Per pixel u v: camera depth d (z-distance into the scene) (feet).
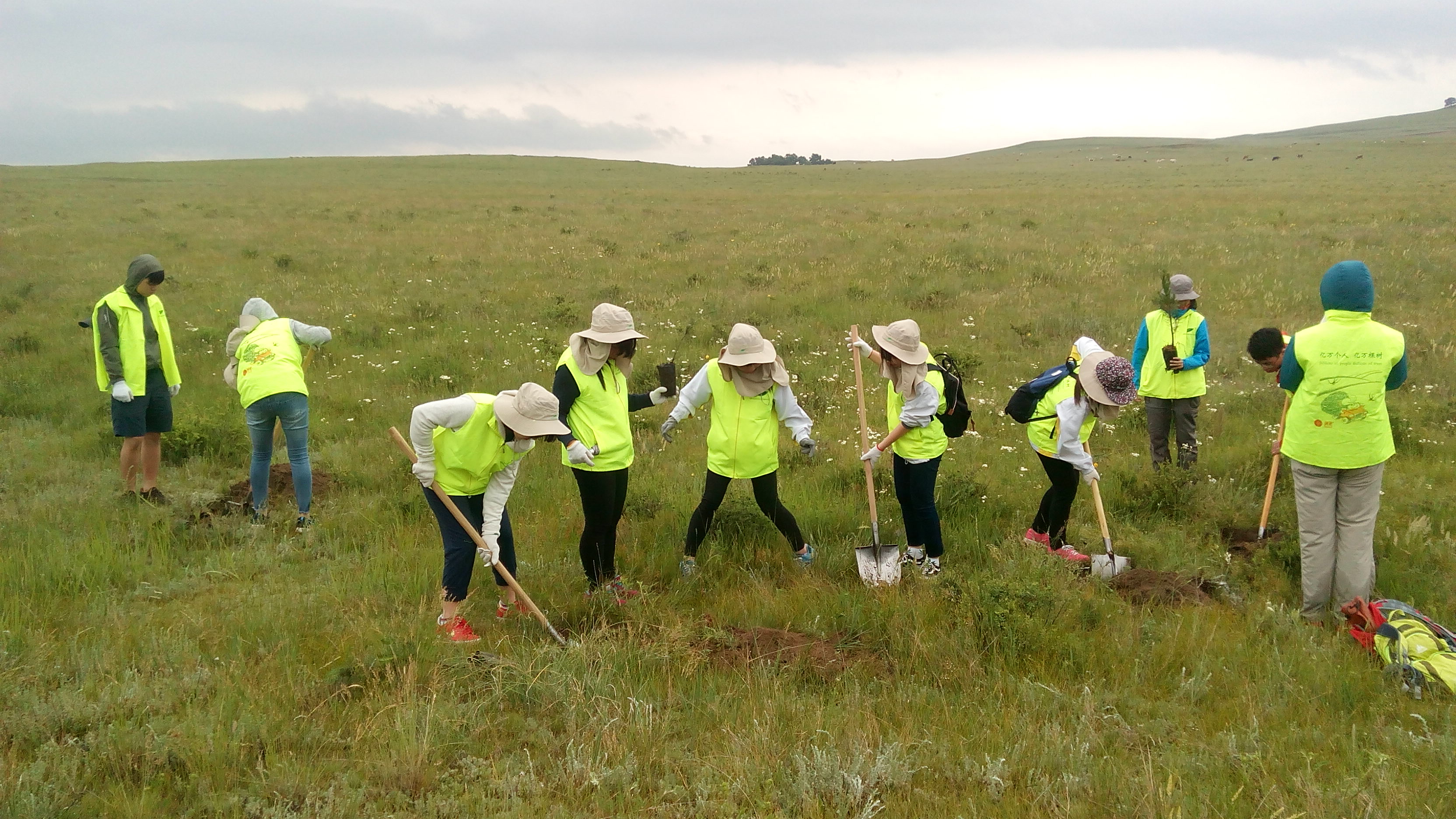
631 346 17.15
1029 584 16.12
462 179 180.55
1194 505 21.98
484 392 35.06
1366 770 11.72
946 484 22.77
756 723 12.46
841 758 11.81
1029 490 23.80
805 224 90.48
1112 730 12.82
